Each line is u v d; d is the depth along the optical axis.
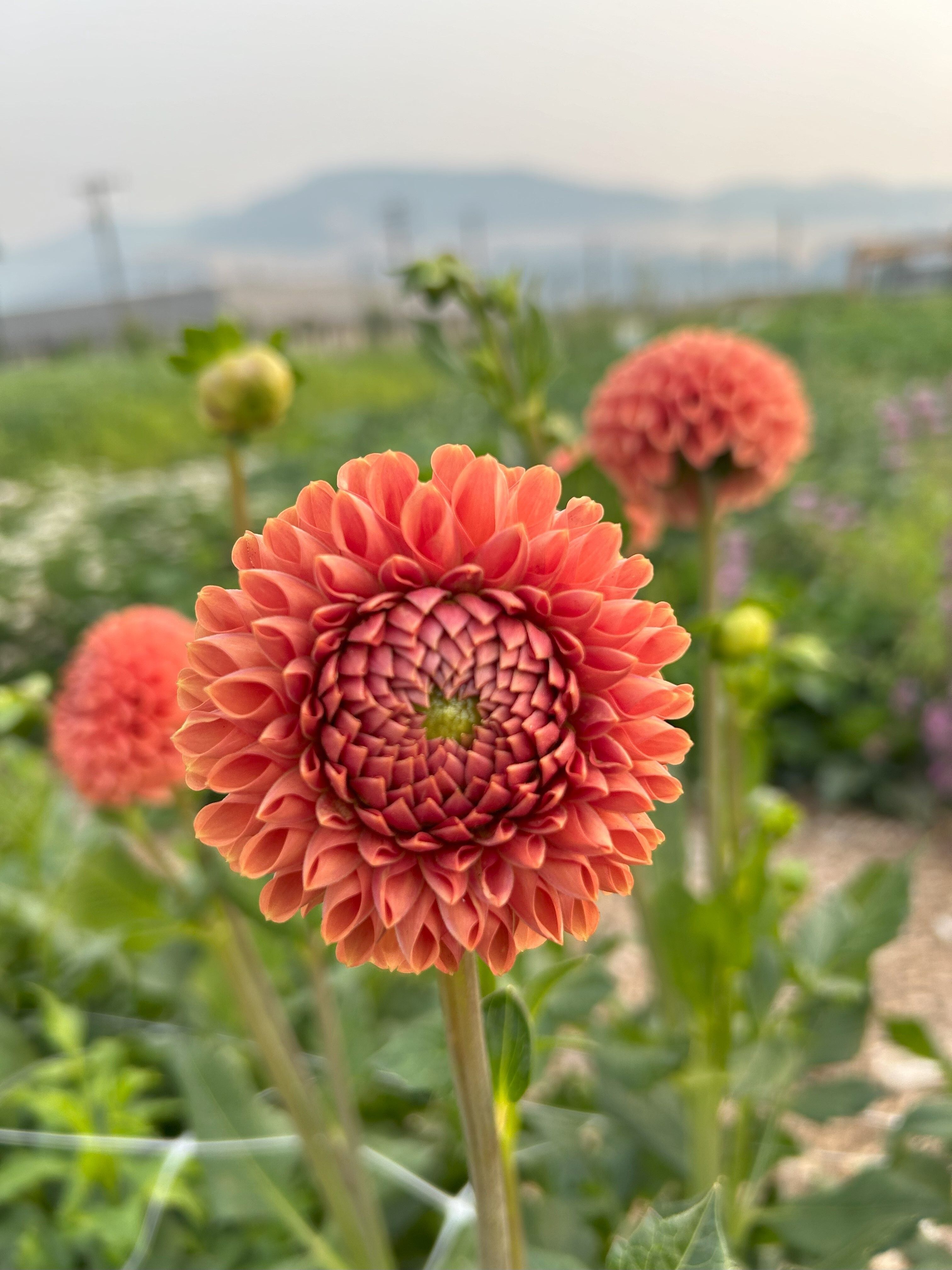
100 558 1.14
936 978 0.58
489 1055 0.19
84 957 0.44
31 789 0.48
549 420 0.38
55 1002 0.36
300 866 0.16
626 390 0.40
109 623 0.35
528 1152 0.38
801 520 1.06
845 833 0.78
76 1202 0.32
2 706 0.35
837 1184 0.39
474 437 1.62
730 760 0.36
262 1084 0.44
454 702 0.16
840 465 1.32
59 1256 0.32
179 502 1.38
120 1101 0.34
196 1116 0.34
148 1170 0.33
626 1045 0.35
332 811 0.15
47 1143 0.35
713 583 0.41
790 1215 0.32
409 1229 0.39
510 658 0.16
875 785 0.81
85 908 0.32
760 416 0.38
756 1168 0.33
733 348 0.40
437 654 0.16
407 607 0.16
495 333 0.37
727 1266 0.17
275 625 0.15
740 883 0.32
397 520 0.17
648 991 0.57
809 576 1.05
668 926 0.31
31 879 0.46
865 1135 0.47
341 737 0.15
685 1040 0.32
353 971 0.38
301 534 0.16
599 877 0.16
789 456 0.42
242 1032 0.41
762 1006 0.33
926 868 0.71
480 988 0.22
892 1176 0.32
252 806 0.16
